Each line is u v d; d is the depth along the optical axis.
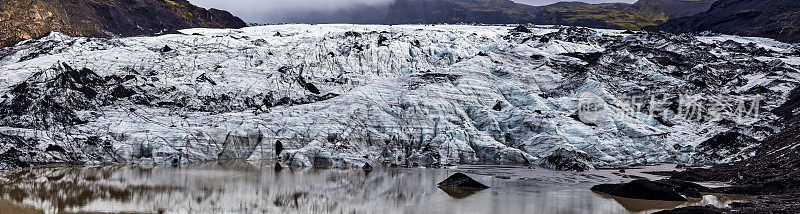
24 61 81.88
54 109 65.62
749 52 109.00
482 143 66.12
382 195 44.66
